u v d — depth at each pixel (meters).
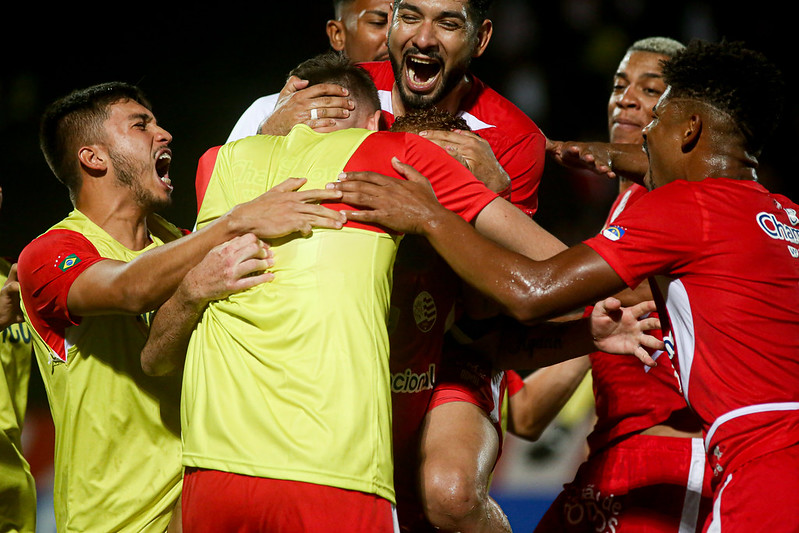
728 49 10.57
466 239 9.91
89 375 11.62
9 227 31.77
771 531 9.20
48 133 12.56
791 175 33.78
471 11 13.64
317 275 9.55
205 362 9.77
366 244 9.78
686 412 12.67
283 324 9.48
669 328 10.35
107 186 12.39
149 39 35.62
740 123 10.41
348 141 10.43
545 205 32.28
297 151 10.52
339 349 9.35
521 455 20.42
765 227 10.03
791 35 35.69
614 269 9.84
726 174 10.38
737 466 9.66
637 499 12.57
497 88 35.66
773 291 9.84
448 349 12.47
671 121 10.64
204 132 34.97
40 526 19.03
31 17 34.84
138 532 11.60
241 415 9.36
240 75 35.59
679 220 9.88
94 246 11.81
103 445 11.62
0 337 13.04
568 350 12.23
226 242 9.82
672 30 36.34
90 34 35.31
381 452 9.34
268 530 9.16
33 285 11.39
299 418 9.18
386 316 9.91
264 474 9.09
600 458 13.16
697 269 9.91
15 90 34.56
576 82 35.81
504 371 13.40
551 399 15.16
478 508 10.79
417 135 10.77
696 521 12.30
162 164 12.90
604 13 36.44
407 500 11.29
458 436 11.23
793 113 34.50
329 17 35.91
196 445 9.52
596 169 14.38
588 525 12.95
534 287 9.83
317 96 11.46
